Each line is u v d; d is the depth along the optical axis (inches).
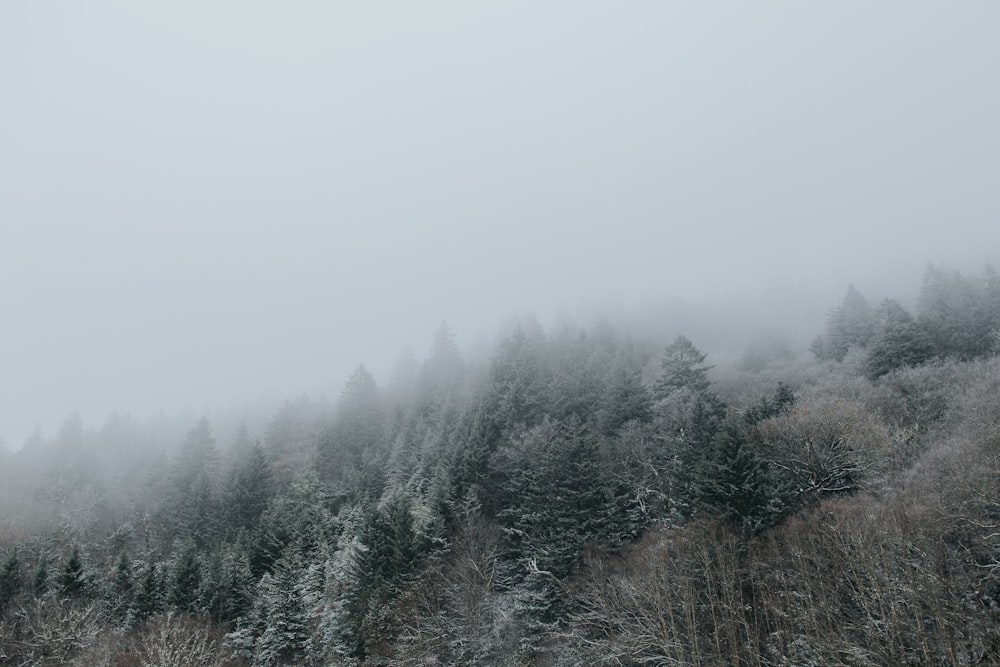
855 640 832.3
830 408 1364.4
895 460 1214.9
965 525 886.4
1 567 1601.9
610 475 1552.7
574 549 1338.6
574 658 1108.5
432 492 1644.9
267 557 1695.4
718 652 909.8
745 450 1184.2
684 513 1279.5
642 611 1042.7
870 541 888.3
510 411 1932.8
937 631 766.5
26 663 1315.2
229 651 1332.4
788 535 1037.2
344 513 1930.4
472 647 1187.9
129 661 1273.4
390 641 1256.2
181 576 1529.3
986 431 1109.1
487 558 1366.9
